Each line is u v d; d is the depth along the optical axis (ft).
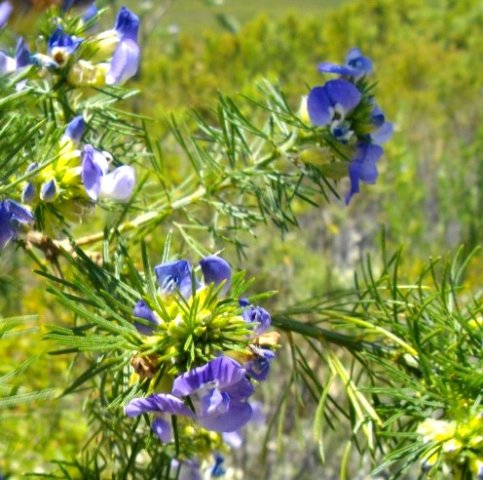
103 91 0.78
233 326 0.62
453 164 4.93
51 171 0.71
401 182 4.08
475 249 0.84
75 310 0.61
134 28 0.78
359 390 0.75
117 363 0.68
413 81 6.75
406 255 3.28
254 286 2.90
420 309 0.76
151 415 0.70
